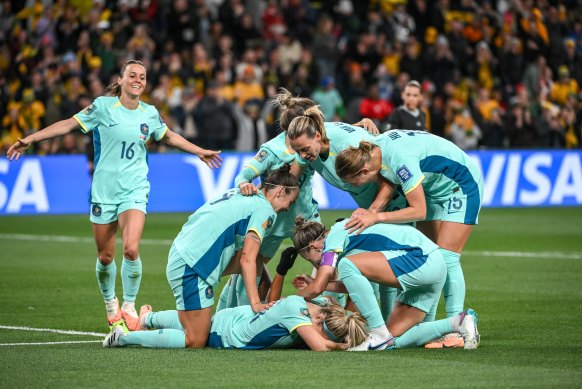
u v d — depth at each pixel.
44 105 37.94
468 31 45.03
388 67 43.19
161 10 43.28
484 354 12.71
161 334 13.51
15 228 32.41
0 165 35.56
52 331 15.37
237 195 13.69
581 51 46.25
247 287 13.36
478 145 40.84
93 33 40.69
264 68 41.41
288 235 15.40
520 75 43.69
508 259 24.61
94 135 16.09
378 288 14.67
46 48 40.06
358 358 12.42
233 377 11.26
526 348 13.21
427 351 12.98
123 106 16.08
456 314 13.76
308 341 12.99
